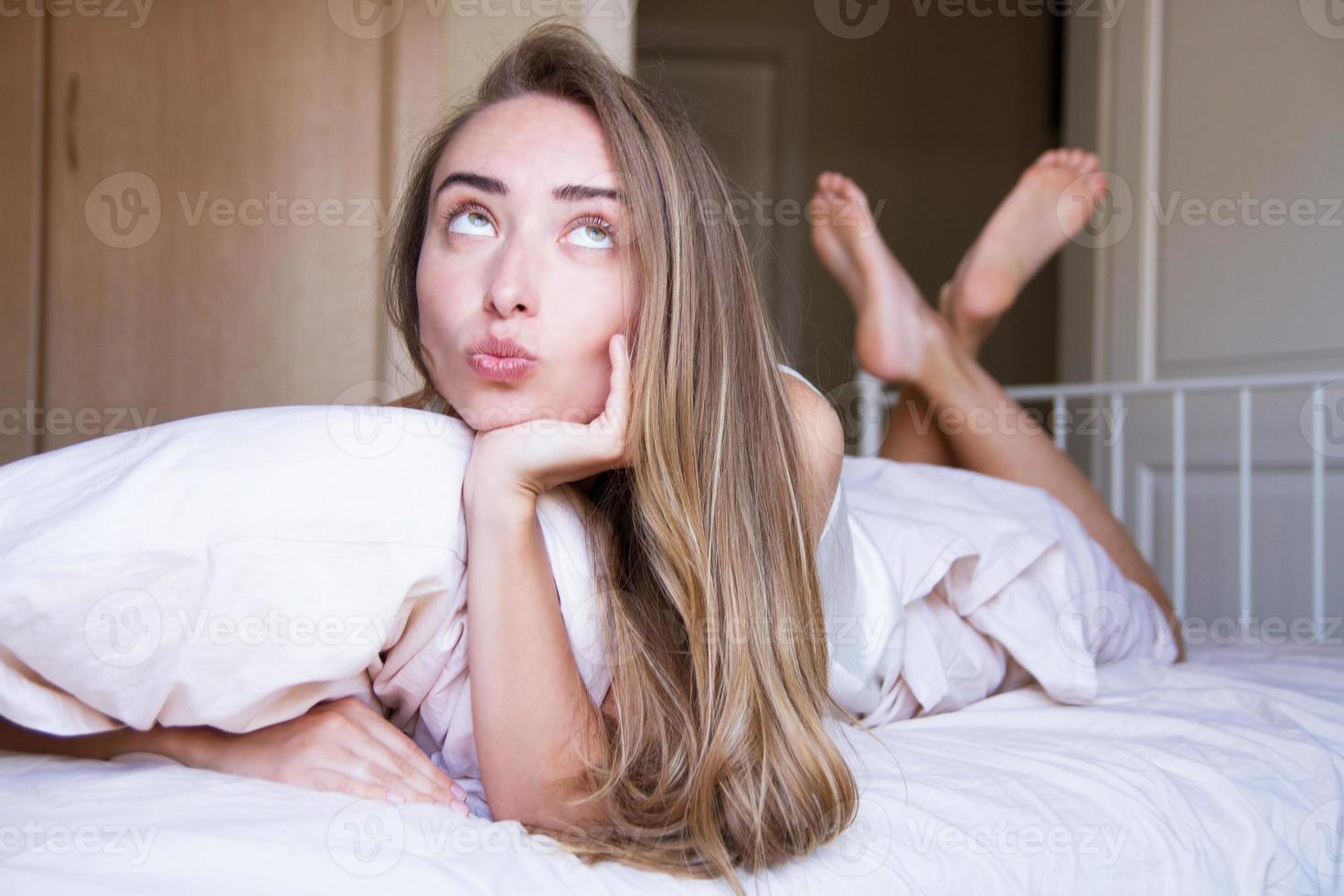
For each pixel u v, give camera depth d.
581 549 0.72
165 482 0.63
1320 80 2.16
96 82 1.96
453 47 2.07
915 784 0.72
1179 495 1.90
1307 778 0.84
